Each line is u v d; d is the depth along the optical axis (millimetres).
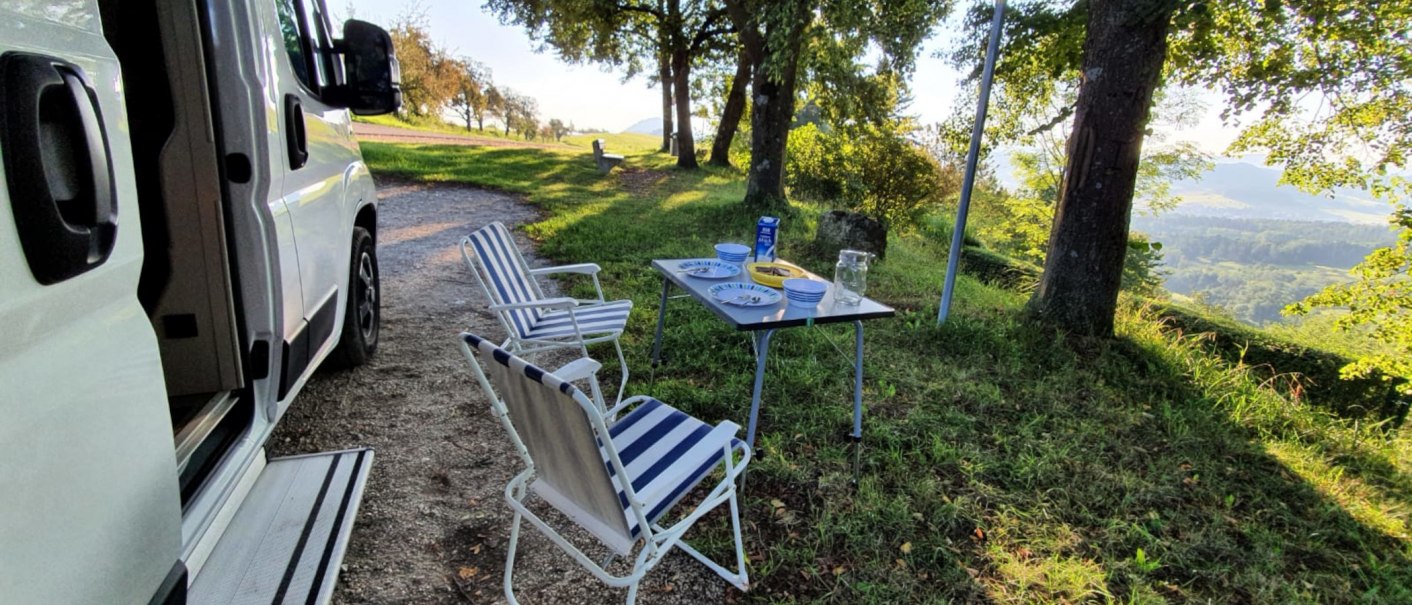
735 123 18172
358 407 3139
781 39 7406
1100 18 4375
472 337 1629
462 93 29531
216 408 2018
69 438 1001
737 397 3420
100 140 1102
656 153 23125
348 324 3391
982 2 6582
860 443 2916
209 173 1938
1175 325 6711
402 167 11492
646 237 7477
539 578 2090
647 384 3564
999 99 10258
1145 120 4379
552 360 3928
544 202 9781
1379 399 5629
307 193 2531
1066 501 2646
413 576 2053
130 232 1213
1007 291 7387
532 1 14844
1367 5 5188
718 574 2129
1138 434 3357
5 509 865
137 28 1831
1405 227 7965
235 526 2045
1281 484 2930
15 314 896
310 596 1796
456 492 2510
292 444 2773
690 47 16578
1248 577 2273
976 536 2414
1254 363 6219
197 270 1991
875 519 2439
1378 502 2885
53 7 1063
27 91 930
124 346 1171
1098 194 4477
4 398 871
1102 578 2205
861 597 2074
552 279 5707
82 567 1019
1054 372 4090
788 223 8891
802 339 4273
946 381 3805
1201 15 4469
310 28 2775
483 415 3133
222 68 1908
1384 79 5949
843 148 12906
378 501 2406
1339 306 8406
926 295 5883
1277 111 6457
